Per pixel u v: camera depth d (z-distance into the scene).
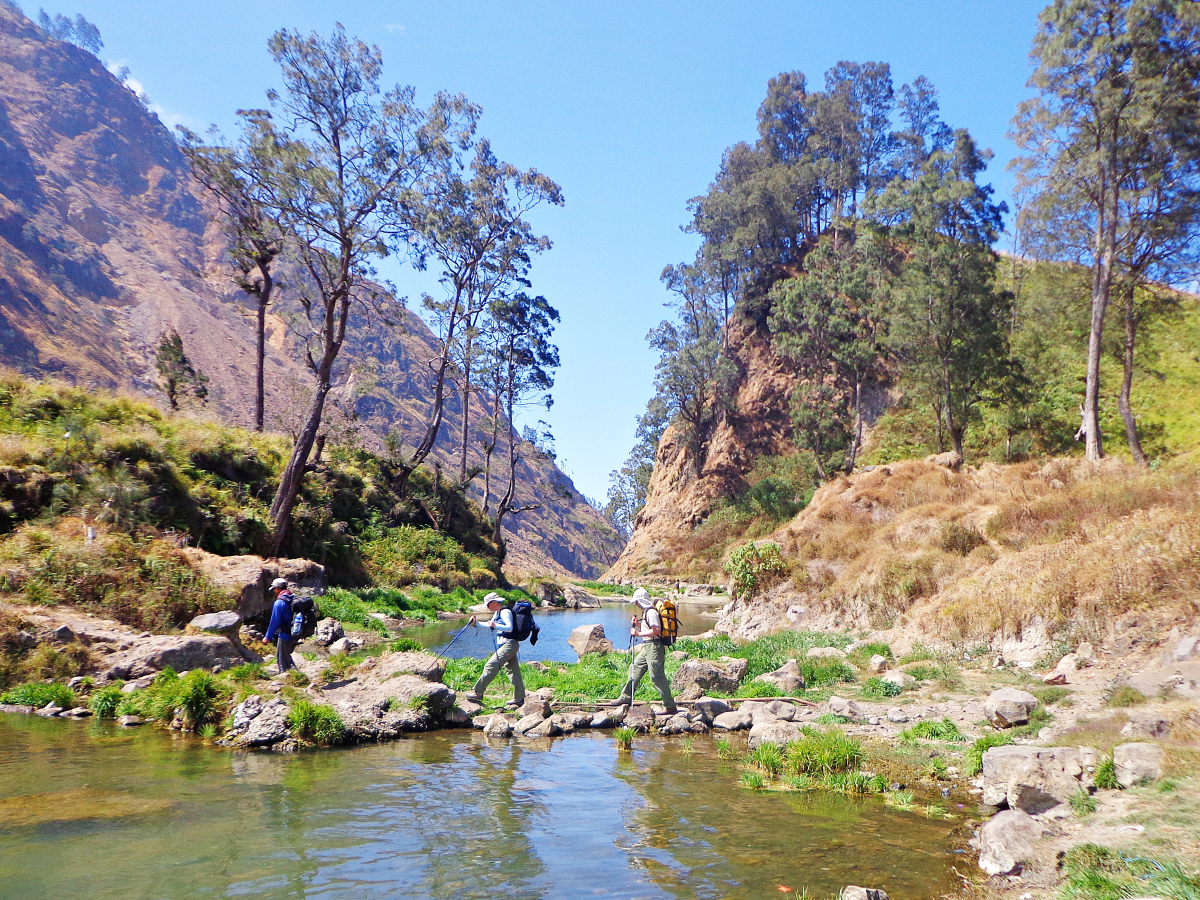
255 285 36.31
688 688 12.76
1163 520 14.89
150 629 14.26
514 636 11.65
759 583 23.44
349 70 26.72
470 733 10.38
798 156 100.44
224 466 27.02
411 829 6.24
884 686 12.96
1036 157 36.75
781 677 13.56
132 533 17.62
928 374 46.84
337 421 43.19
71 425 20.77
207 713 9.74
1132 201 34.00
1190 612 12.43
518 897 4.91
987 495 23.20
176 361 36.59
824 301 64.44
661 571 71.38
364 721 9.96
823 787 7.86
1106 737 7.91
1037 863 5.30
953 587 18.09
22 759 8.03
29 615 12.60
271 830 6.07
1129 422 38.31
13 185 196.50
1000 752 7.30
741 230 84.44
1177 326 53.81
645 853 5.84
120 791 7.02
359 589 28.17
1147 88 31.41
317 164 26.05
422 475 47.19
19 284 153.38
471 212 48.38
